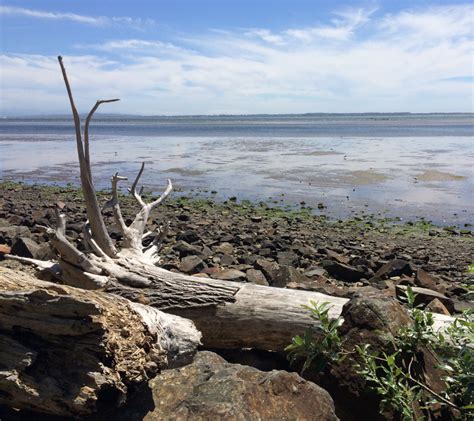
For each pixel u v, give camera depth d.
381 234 14.33
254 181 24.61
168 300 5.42
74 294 3.87
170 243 11.13
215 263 9.66
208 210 17.53
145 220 6.89
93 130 90.50
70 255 5.44
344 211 17.69
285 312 5.14
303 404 3.79
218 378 3.87
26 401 3.30
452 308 7.01
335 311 5.02
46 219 13.20
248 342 5.26
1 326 3.46
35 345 3.45
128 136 67.38
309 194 21.05
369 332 4.43
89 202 6.00
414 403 4.00
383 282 8.82
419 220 16.30
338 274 9.33
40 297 3.44
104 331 3.44
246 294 5.34
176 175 26.92
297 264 10.10
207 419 3.52
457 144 46.69
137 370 3.60
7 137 65.69
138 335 3.73
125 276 5.62
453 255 11.98
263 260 9.04
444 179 24.38
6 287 3.88
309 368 4.50
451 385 4.06
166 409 3.65
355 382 4.26
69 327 3.39
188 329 4.25
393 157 34.50
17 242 8.45
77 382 3.33
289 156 36.06
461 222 16.03
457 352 4.29
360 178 24.89
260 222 15.60
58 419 3.51
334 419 3.83
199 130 87.62
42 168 30.56
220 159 34.47
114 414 3.62
